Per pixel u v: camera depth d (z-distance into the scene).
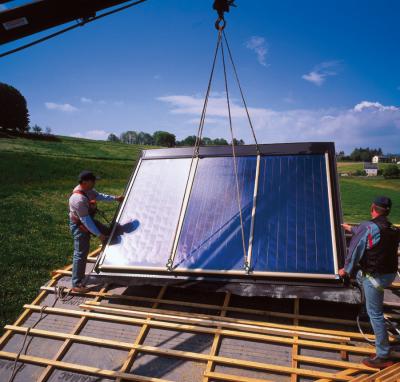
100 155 65.19
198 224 5.33
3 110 74.69
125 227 5.67
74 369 4.48
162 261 5.02
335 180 5.27
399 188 57.41
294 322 4.76
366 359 4.05
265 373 4.18
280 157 5.85
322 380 3.95
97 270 5.27
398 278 5.88
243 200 5.43
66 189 26.31
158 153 6.67
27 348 4.94
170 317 5.00
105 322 5.25
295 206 5.13
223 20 5.05
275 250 4.75
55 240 13.78
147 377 4.20
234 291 4.58
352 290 4.30
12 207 18.47
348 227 4.71
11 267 10.75
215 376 4.11
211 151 6.31
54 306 5.76
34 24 4.18
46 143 70.56
